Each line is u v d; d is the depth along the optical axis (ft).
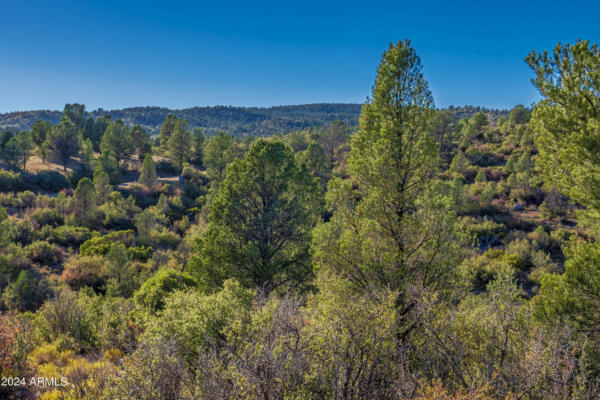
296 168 49.08
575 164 22.44
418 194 28.22
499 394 13.41
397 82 27.91
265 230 45.65
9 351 18.98
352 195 29.86
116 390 14.56
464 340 17.38
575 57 22.17
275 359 13.52
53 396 17.28
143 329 31.94
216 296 26.86
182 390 14.60
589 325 20.45
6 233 85.46
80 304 35.42
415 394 13.23
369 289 23.79
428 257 25.89
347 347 14.24
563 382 13.32
